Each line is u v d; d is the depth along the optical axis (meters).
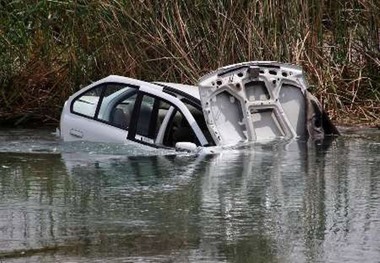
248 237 13.63
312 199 16.14
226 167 19.11
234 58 27.06
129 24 27.22
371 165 19.47
